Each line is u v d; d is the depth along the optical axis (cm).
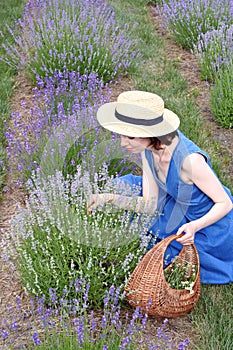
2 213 372
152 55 625
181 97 527
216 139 468
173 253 309
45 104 454
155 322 286
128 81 565
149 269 270
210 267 310
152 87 546
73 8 613
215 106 496
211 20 651
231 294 302
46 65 527
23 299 299
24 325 279
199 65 597
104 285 294
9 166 410
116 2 791
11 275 315
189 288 280
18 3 744
